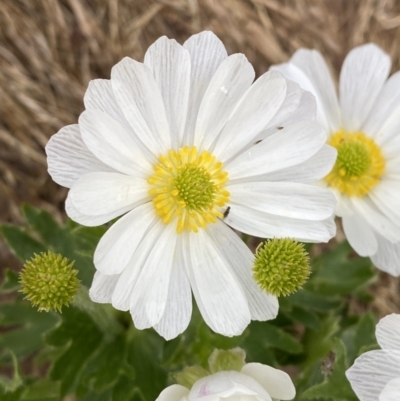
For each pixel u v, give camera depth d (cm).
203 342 20
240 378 17
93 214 17
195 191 18
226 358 18
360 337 23
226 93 18
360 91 22
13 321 24
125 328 22
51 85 28
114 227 17
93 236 20
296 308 24
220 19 30
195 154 19
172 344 21
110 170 18
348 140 22
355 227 21
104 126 17
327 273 25
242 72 18
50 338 21
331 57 32
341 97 22
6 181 28
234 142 19
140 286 18
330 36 32
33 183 28
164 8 30
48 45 28
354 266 25
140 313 17
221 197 19
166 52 18
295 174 19
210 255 18
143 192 18
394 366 17
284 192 18
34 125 28
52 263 17
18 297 25
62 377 21
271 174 19
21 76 28
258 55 31
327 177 22
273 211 18
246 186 19
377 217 21
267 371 18
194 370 18
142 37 30
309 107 19
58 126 28
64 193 28
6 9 28
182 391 18
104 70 29
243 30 31
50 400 22
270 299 18
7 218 28
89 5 29
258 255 17
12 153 28
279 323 23
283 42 31
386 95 22
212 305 18
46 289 17
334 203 18
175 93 18
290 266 17
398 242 21
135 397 23
